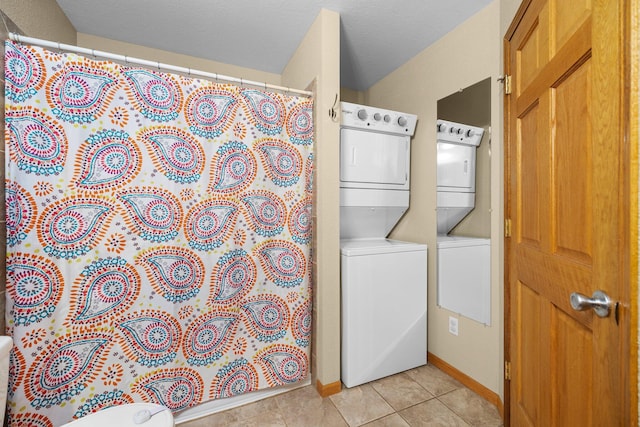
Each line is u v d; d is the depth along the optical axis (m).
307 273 1.77
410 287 1.99
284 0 1.62
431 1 1.64
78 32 1.93
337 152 1.75
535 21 1.11
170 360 1.43
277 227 1.69
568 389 0.90
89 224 1.26
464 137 1.82
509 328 1.43
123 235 1.33
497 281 1.63
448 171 1.94
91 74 1.26
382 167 2.09
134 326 1.36
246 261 1.62
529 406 1.18
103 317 1.30
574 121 0.85
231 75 2.40
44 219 1.18
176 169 1.42
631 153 0.60
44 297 1.18
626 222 0.62
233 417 1.54
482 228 1.72
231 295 1.56
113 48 2.03
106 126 1.29
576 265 0.84
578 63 0.82
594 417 0.74
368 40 2.01
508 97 1.42
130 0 1.62
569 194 0.88
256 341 1.64
